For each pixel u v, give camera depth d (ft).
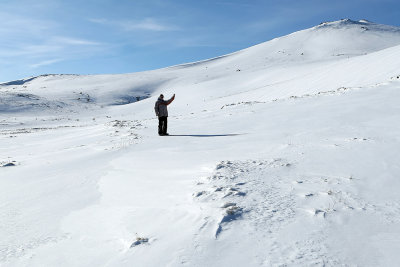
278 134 38.73
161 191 21.38
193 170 25.58
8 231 17.29
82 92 578.66
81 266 13.00
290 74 348.79
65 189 24.73
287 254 12.14
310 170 22.97
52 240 15.87
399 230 13.76
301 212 15.84
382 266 11.23
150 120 87.15
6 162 39.42
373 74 112.27
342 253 12.12
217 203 17.19
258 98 177.88
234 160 27.32
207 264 11.85
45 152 47.98
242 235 13.71
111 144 44.70
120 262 12.78
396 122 36.22
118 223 16.90
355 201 17.01
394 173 20.80
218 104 212.84
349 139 31.01
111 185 24.57
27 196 23.65
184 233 14.35
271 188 19.38
